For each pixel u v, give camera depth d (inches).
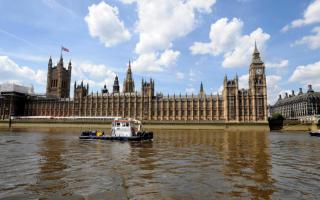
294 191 601.3
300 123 4931.1
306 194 578.6
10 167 872.3
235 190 609.0
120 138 2075.5
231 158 1115.9
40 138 2303.2
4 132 3531.0
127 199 542.6
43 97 7367.1
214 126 5221.5
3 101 6943.9
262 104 5511.8
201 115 6097.4
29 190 598.2
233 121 5423.2
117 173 788.6
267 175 772.0
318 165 948.6
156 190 608.1
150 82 6451.8
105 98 6683.1
